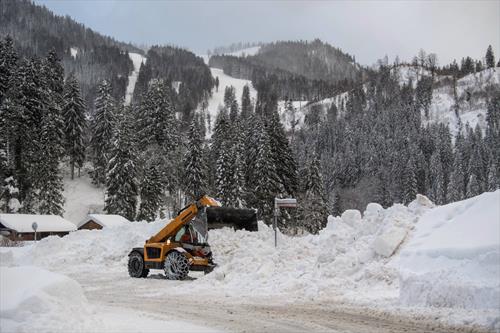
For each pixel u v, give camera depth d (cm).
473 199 1208
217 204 1750
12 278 816
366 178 11275
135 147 6862
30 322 691
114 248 2358
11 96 6888
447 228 1169
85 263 2270
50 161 6425
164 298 1248
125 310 1052
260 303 1117
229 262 1573
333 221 1766
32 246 2650
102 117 7856
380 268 1193
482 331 725
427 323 811
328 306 1039
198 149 6400
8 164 6444
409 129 15050
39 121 7212
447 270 943
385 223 1370
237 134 6662
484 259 898
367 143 13988
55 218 5759
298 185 6347
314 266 1405
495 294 813
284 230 5775
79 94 7881
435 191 10806
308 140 15512
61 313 744
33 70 7331
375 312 938
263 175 5578
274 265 1487
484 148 12538
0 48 7862
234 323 886
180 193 6962
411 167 10219
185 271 1636
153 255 1745
